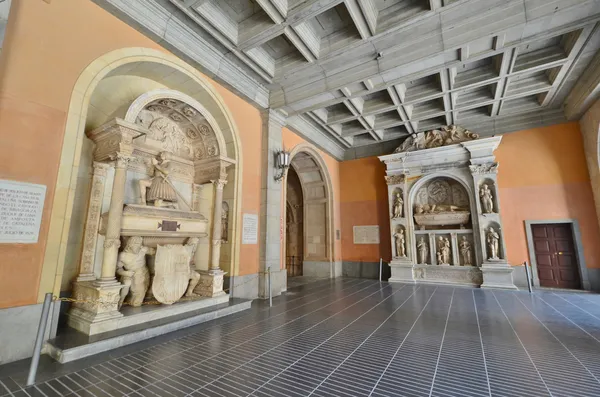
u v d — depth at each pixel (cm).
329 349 324
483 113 829
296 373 265
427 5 457
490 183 805
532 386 241
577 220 717
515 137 812
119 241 378
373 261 991
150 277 447
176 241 475
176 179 553
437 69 552
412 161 926
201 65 505
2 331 273
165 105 509
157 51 447
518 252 772
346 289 743
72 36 348
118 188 380
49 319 309
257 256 632
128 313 374
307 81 625
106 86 445
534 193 771
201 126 553
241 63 573
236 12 486
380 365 282
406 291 712
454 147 851
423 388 238
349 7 442
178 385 241
